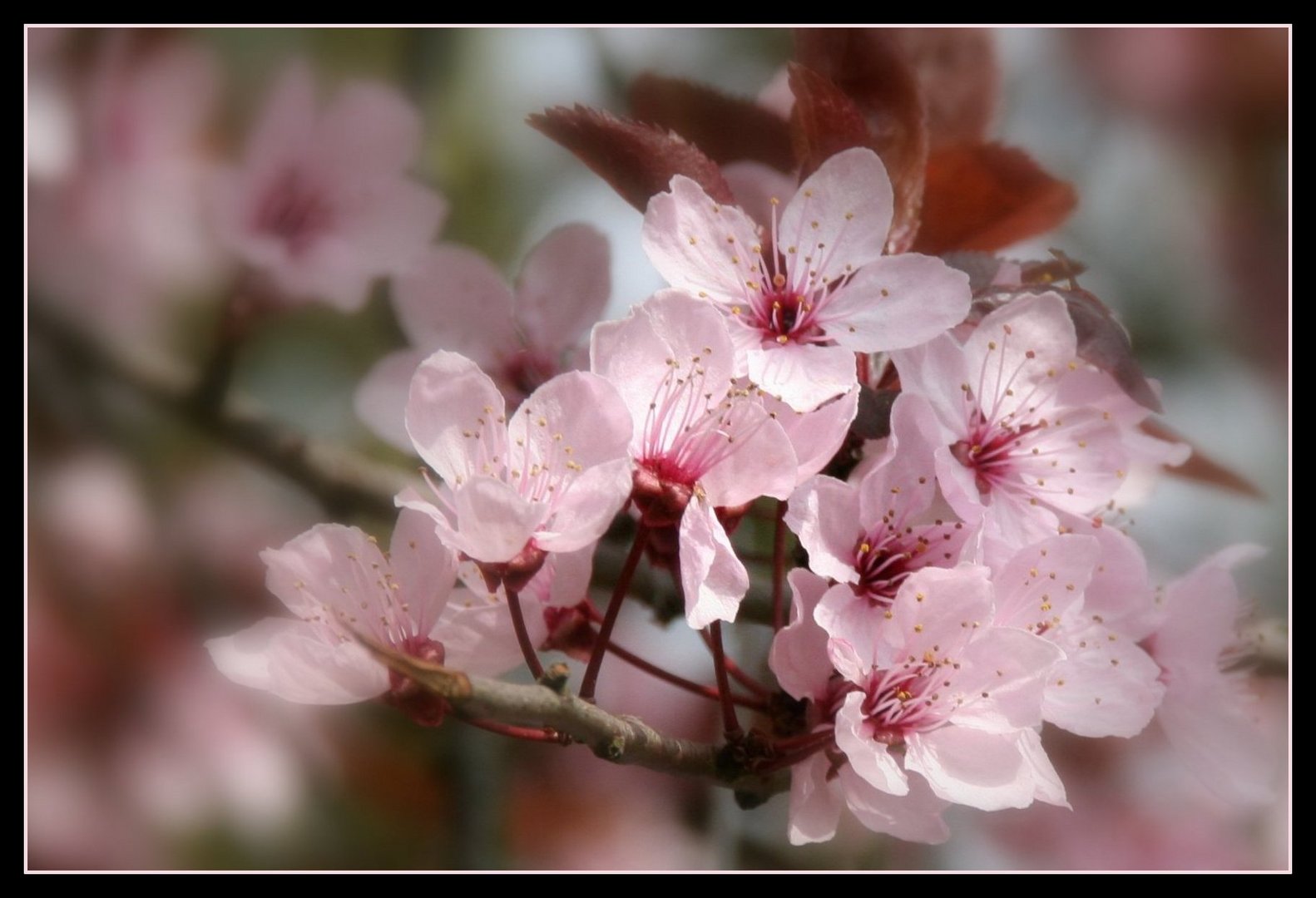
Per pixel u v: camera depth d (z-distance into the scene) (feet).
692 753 1.11
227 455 1.33
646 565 1.22
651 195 1.14
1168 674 1.21
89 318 1.28
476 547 1.09
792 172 1.19
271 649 1.09
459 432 1.10
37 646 1.29
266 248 1.28
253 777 1.32
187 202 1.28
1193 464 1.22
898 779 1.10
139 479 1.32
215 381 1.28
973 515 1.12
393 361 1.24
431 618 1.12
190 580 1.32
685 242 1.13
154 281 1.29
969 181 1.17
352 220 1.30
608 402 1.10
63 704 1.29
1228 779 1.21
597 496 1.09
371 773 1.33
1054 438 1.15
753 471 1.11
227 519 1.34
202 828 1.31
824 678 1.12
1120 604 1.15
